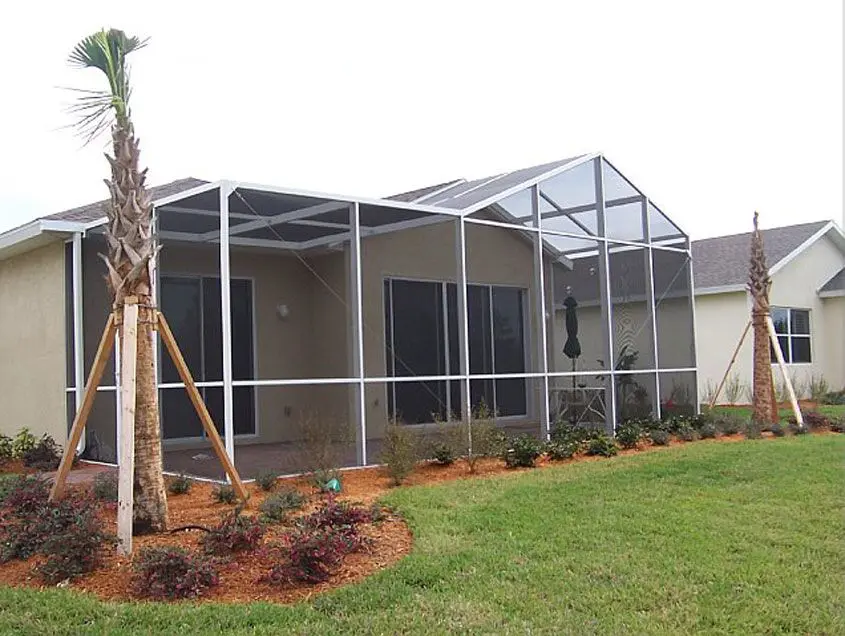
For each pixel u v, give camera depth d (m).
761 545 6.22
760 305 14.39
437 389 14.06
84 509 6.32
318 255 14.76
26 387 12.76
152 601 5.11
